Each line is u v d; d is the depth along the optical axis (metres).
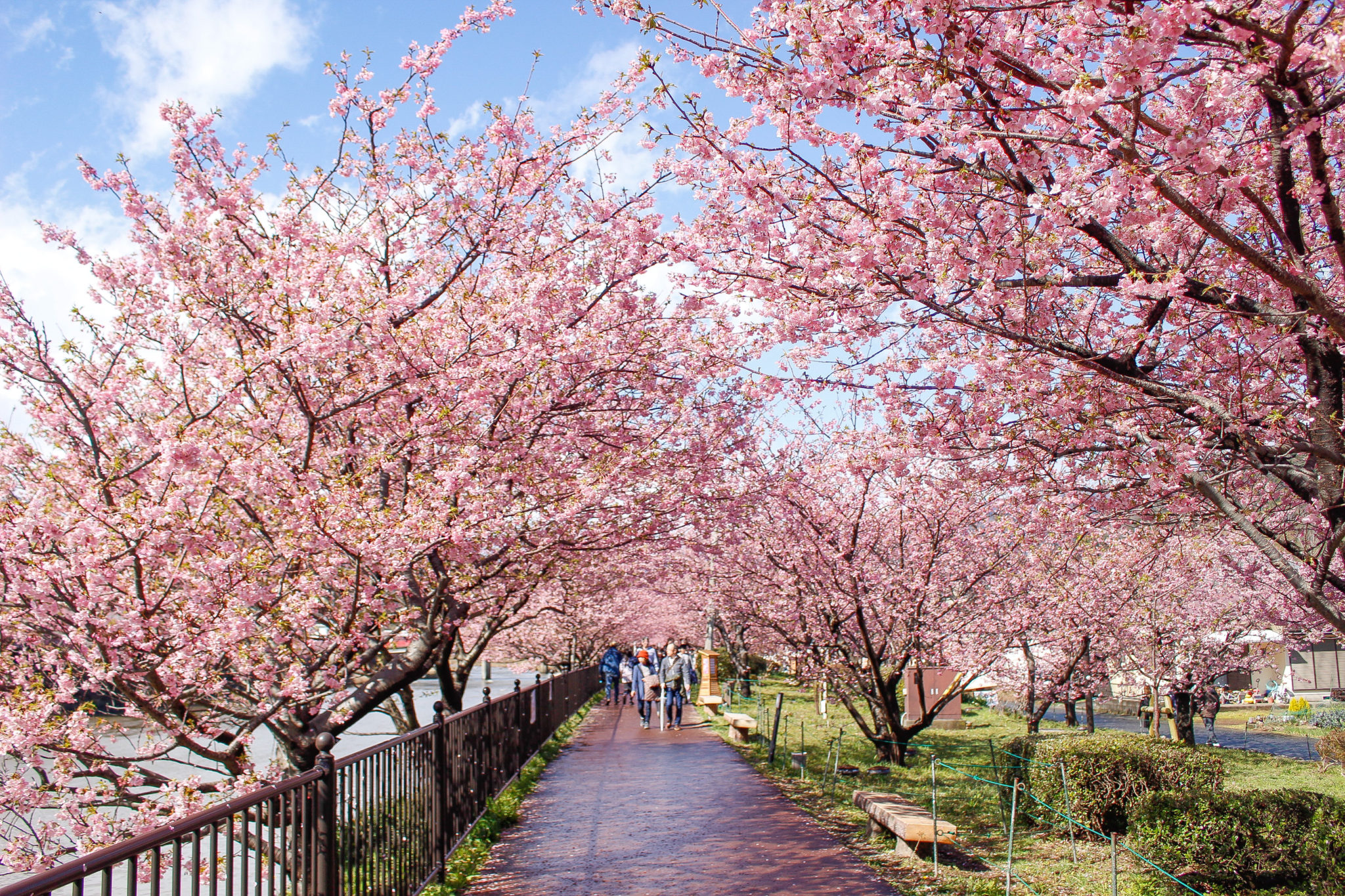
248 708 6.20
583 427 8.08
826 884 6.75
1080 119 4.23
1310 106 4.36
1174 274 4.60
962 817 10.07
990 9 4.47
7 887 2.31
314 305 6.04
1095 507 6.68
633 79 7.47
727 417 9.18
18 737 4.46
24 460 5.95
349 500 5.76
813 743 16.50
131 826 4.71
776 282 6.14
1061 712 28.36
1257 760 16.33
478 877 7.09
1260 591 15.82
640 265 7.52
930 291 5.36
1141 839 7.57
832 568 12.71
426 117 7.39
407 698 10.52
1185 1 3.85
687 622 33.59
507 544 7.03
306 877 4.38
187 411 6.47
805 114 5.38
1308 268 4.87
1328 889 6.50
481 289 7.70
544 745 15.96
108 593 5.01
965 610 13.82
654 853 7.79
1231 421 4.76
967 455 6.16
